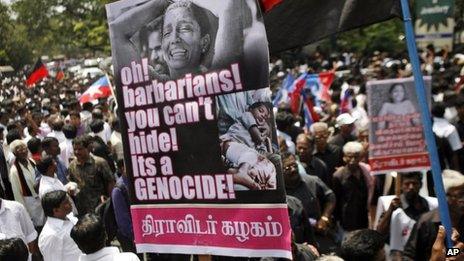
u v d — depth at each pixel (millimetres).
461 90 10750
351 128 8047
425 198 5051
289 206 5000
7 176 8898
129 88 3457
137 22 3371
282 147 6539
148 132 3424
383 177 5984
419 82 3623
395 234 4984
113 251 3881
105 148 9078
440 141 7688
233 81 3119
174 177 3371
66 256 4812
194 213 3326
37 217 7324
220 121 3178
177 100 3299
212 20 3141
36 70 21875
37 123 13703
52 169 6574
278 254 3102
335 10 3723
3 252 3521
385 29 33812
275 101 13383
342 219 6176
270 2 3477
